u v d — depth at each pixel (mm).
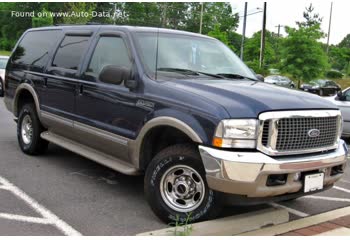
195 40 6012
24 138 7531
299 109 4453
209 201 4434
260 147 4234
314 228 4664
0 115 11961
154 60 5289
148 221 4852
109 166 5387
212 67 5727
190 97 4551
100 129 5559
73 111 6113
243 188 4145
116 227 4660
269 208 5328
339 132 4969
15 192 5590
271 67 34438
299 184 4453
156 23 56531
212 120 4262
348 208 5453
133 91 5125
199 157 4457
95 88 5656
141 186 6059
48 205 5203
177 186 4672
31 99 7543
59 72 6496
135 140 5027
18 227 4535
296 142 4438
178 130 4676
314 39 26797
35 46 7508
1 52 66062
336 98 10852
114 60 5602
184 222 4566
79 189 5836
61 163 7039
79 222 4750
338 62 59062
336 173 4949
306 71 26734
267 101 4402
